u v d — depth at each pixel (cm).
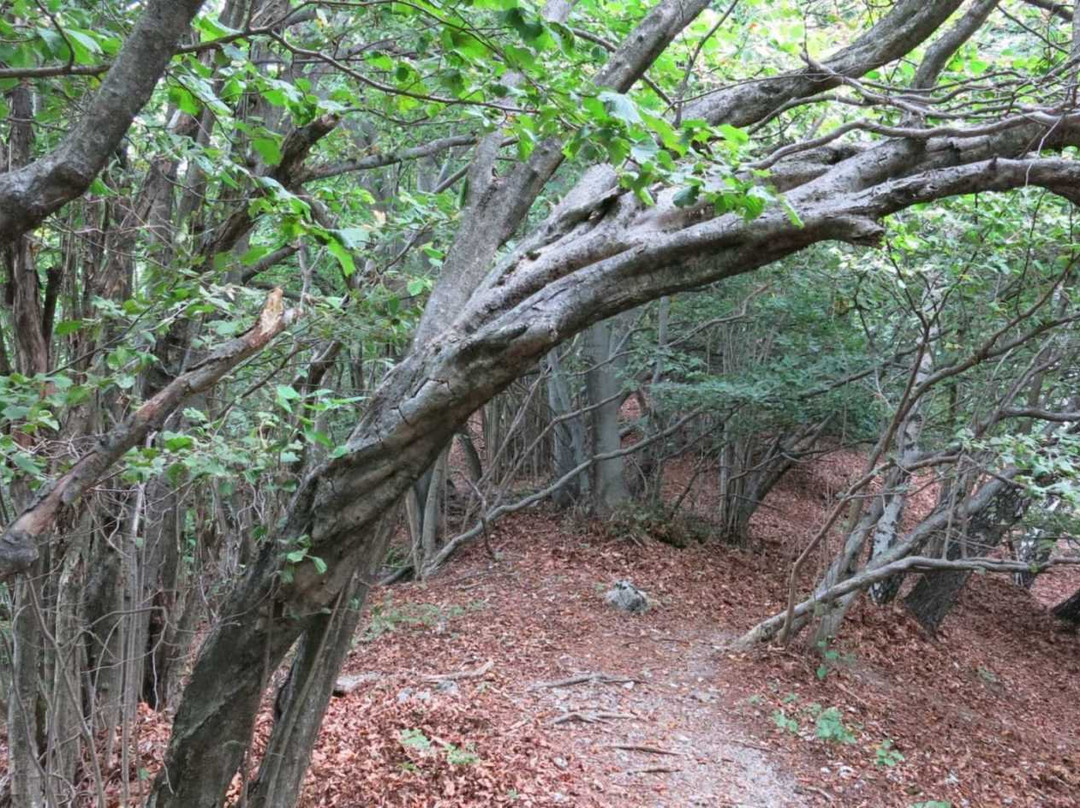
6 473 284
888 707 922
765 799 700
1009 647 1380
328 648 414
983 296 938
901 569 949
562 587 1184
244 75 326
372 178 1120
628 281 346
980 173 361
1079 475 777
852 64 462
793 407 1254
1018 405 1151
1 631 401
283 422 384
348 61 422
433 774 645
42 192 206
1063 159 367
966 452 881
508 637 1000
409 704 769
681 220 368
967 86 439
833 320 1211
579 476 1561
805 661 976
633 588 1132
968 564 925
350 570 382
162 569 586
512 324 342
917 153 387
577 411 1402
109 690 485
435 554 1357
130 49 209
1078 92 409
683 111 449
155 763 535
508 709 793
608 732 776
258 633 381
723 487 1503
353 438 367
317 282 867
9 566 208
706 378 1299
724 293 1262
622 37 588
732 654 988
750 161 365
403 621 1044
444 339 361
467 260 420
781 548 1540
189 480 400
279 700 429
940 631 1295
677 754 750
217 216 505
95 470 226
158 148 414
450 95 324
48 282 385
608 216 371
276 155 335
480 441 1830
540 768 682
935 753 841
